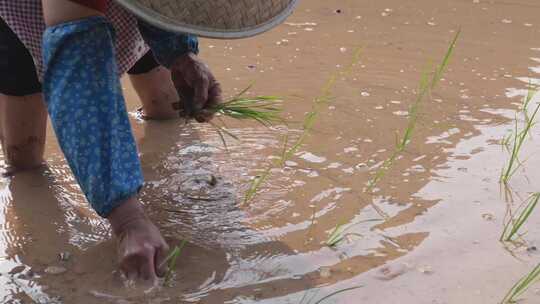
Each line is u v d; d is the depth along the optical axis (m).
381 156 2.99
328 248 2.58
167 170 2.93
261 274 2.49
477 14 4.43
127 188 2.43
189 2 2.31
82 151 2.41
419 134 3.12
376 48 3.87
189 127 3.20
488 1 4.70
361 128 3.17
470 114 3.27
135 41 2.76
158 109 3.22
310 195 2.80
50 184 2.87
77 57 2.41
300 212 2.72
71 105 2.41
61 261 2.54
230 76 3.56
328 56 3.78
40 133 2.90
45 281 2.47
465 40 3.97
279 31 4.10
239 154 3.02
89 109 2.41
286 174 2.90
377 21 4.28
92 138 2.41
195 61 2.69
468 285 2.44
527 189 2.82
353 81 3.53
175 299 2.41
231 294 2.42
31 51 2.61
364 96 3.40
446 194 2.79
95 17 2.42
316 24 4.22
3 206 2.76
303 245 2.59
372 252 2.56
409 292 2.42
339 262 2.53
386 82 3.52
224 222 2.69
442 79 3.55
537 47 3.90
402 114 3.27
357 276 2.47
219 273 2.49
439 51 3.84
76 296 2.42
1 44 2.70
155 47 2.69
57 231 2.66
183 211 2.73
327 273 2.49
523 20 4.34
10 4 2.58
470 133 3.13
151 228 2.48
